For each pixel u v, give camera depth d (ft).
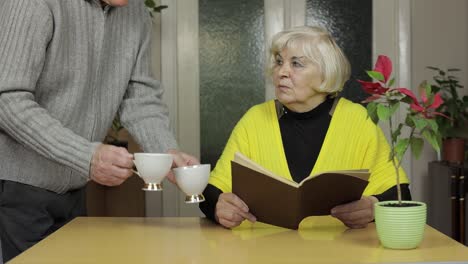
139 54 6.44
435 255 4.48
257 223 5.87
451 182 11.76
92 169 5.12
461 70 13.35
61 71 5.70
